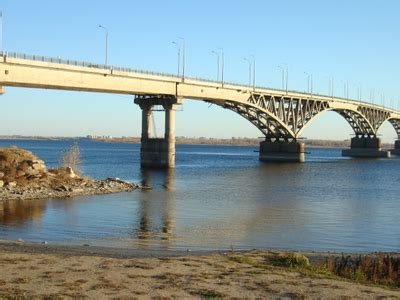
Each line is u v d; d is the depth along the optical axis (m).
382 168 118.62
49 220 36.91
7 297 14.91
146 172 88.44
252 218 40.38
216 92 100.88
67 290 15.80
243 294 15.98
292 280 17.80
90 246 27.09
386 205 50.66
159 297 15.38
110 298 15.16
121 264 19.52
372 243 30.98
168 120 94.94
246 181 76.75
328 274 19.66
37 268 18.53
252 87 110.69
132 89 82.69
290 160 134.88
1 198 46.47
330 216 42.28
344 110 156.38
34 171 55.25
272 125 127.50
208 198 53.72
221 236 32.38
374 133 184.50
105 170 92.00
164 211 43.19
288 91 123.62
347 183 76.62
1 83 65.00
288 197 56.59
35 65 66.81
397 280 19.31
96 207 44.09
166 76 89.19
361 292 16.53
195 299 15.39
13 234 31.44
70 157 69.12
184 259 21.06
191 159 156.50
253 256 22.64
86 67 73.62
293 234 33.59
